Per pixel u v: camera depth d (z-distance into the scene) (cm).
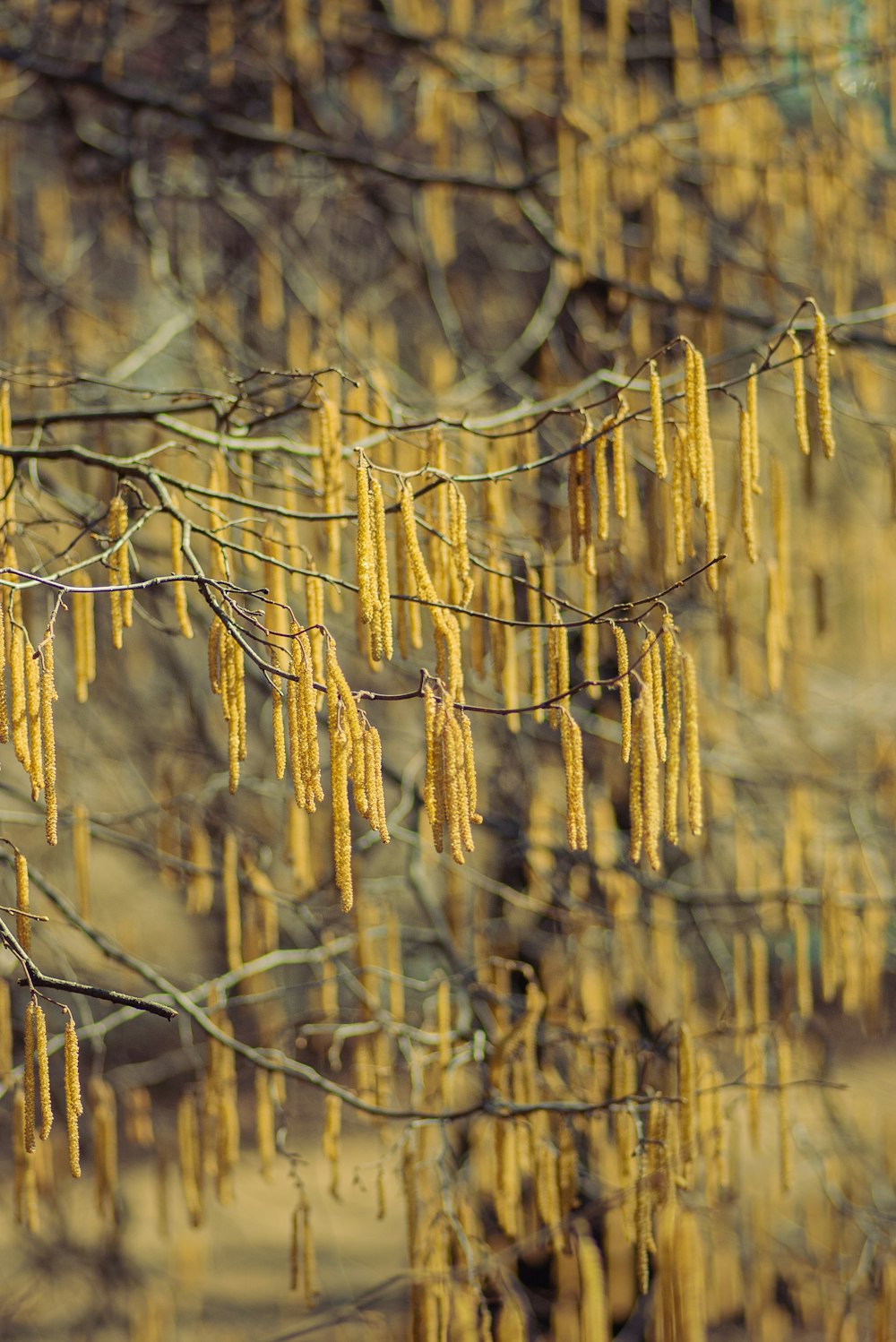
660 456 504
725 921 1014
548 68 1142
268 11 1098
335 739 434
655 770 483
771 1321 897
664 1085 788
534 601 576
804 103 1148
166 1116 1392
